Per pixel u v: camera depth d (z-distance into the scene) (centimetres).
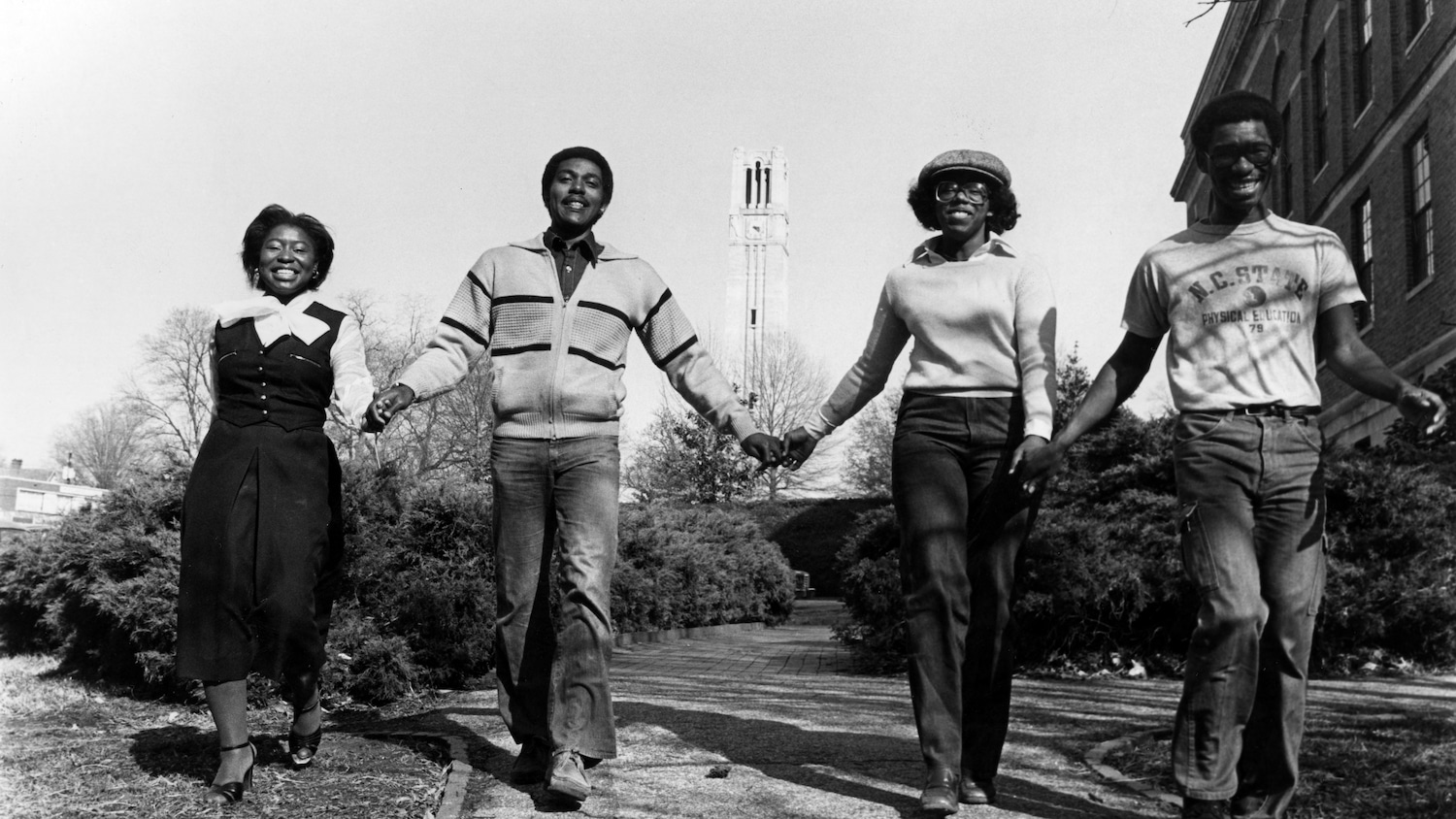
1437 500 801
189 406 3162
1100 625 763
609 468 372
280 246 375
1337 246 304
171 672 544
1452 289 1312
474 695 613
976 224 358
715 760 420
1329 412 1791
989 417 342
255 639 361
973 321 345
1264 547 298
